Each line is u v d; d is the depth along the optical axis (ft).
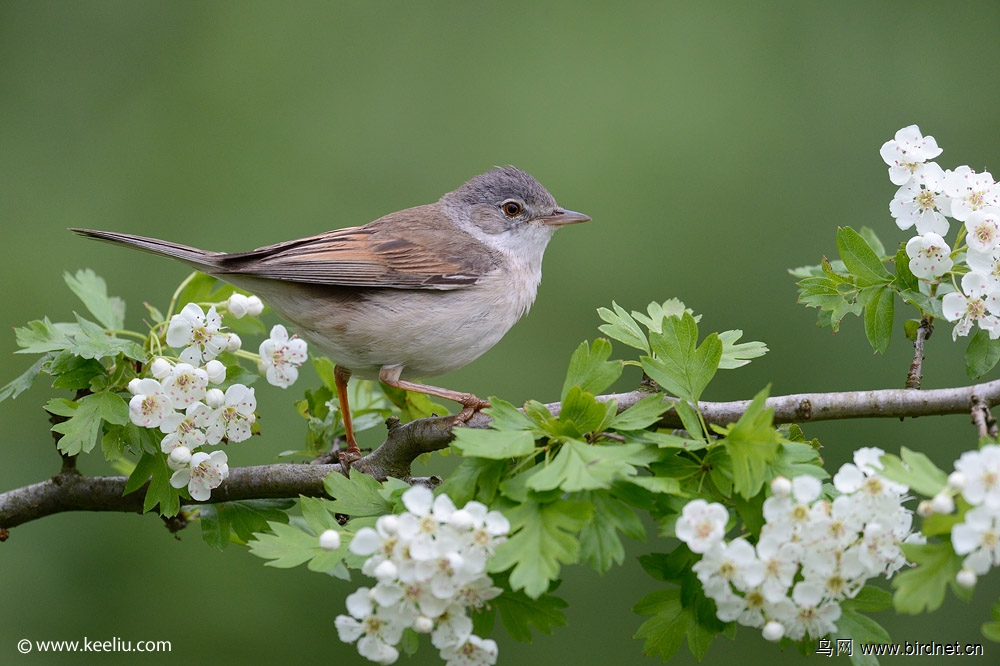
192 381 21.31
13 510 25.50
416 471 41.09
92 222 47.14
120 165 48.75
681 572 18.81
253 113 50.60
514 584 16.02
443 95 51.31
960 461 15.51
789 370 44.11
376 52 52.26
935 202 21.66
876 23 50.93
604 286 46.68
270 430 41.34
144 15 52.42
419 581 16.61
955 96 48.67
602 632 39.83
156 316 25.70
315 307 28.81
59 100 50.08
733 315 45.98
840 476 17.06
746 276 46.55
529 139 49.44
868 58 50.16
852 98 49.32
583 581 40.37
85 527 40.04
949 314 20.98
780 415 21.47
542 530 16.72
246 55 51.75
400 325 28.63
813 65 50.34
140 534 40.27
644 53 51.19
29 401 41.73
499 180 33.63
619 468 16.98
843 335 44.29
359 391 30.14
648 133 49.06
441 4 53.52
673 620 18.67
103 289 25.98
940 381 42.52
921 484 15.92
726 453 18.21
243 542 24.27
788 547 16.89
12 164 48.21
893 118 48.73
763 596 17.13
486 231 32.94
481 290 29.89
